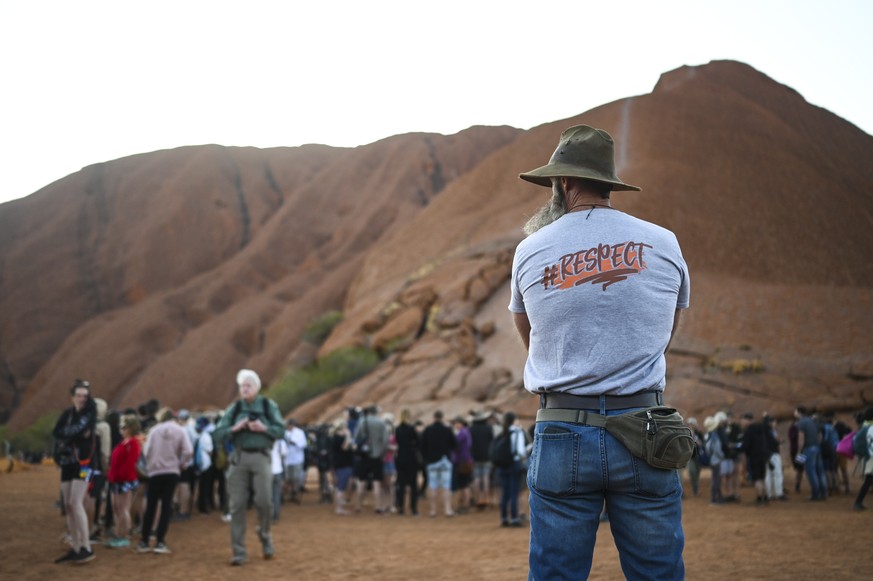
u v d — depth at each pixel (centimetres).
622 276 254
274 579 800
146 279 13075
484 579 774
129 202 14425
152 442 1016
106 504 1142
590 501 252
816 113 10475
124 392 10688
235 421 933
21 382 11994
